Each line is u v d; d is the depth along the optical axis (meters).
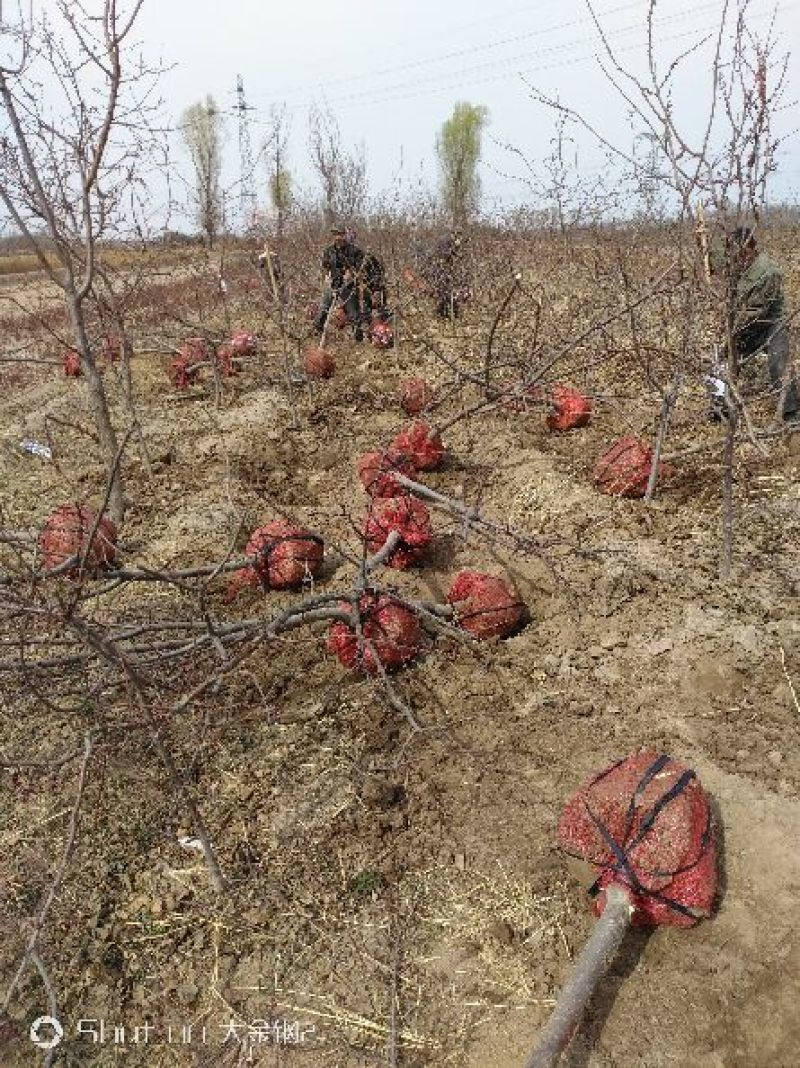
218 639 3.12
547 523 5.26
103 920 2.97
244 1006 2.67
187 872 3.11
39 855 3.21
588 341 7.91
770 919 2.70
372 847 3.13
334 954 2.79
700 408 6.84
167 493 6.26
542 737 3.52
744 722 3.47
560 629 4.17
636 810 2.62
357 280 9.91
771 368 5.98
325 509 5.86
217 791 3.42
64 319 14.83
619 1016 2.48
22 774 3.48
